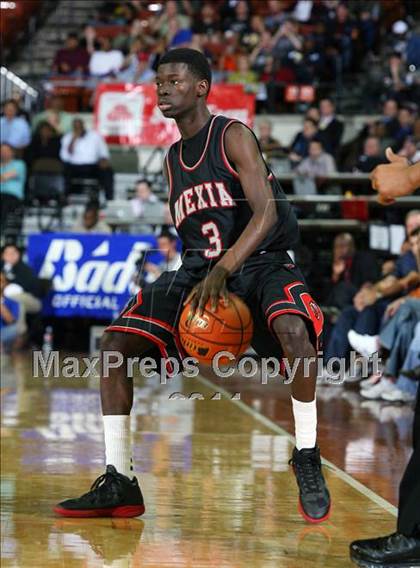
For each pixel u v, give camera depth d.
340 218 9.57
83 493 4.58
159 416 7.23
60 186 14.31
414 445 3.45
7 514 4.18
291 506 4.38
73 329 12.82
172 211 4.23
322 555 3.62
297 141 13.94
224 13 18.36
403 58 16.88
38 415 7.14
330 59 17.27
